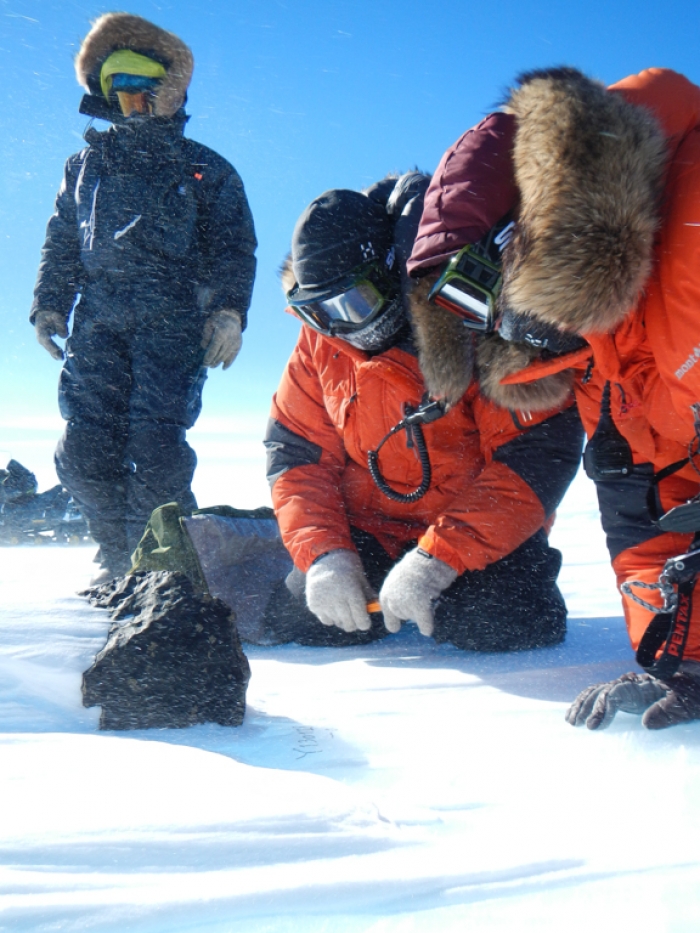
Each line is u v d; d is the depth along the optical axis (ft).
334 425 7.44
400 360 6.53
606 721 4.66
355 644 7.37
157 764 3.75
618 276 4.37
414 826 3.25
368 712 5.07
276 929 2.42
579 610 9.41
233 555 7.59
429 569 6.30
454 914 2.51
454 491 7.28
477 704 5.25
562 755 4.21
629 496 5.55
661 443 5.47
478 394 6.86
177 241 9.68
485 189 4.84
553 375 5.61
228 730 4.66
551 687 5.65
